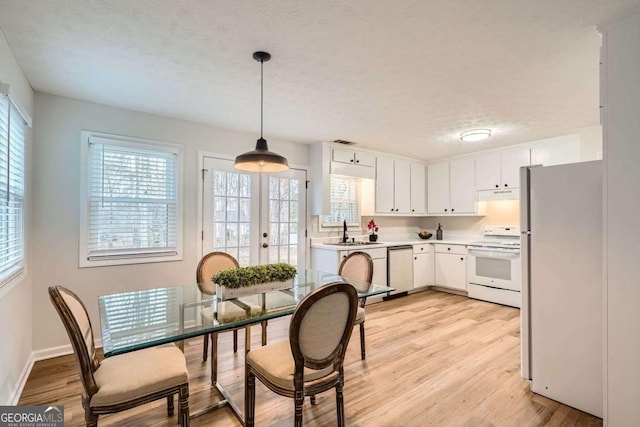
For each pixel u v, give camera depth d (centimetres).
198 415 198
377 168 504
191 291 240
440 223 589
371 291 241
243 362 268
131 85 261
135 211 321
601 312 194
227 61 221
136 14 170
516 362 267
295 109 315
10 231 205
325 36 191
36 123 273
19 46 200
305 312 148
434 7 165
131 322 175
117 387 148
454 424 189
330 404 209
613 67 173
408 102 295
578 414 198
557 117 336
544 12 168
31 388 226
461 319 379
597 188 197
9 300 206
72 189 289
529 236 229
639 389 164
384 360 271
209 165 368
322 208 440
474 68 230
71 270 289
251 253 399
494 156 482
